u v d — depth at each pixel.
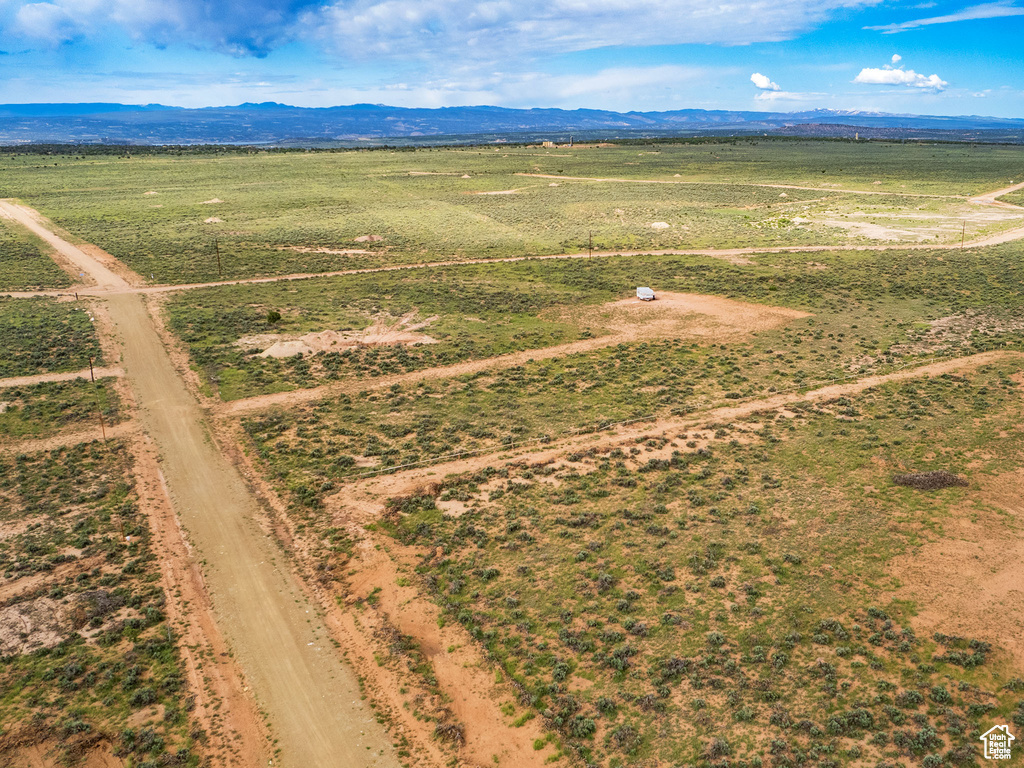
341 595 35.53
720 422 55.16
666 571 36.53
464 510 43.22
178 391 62.94
